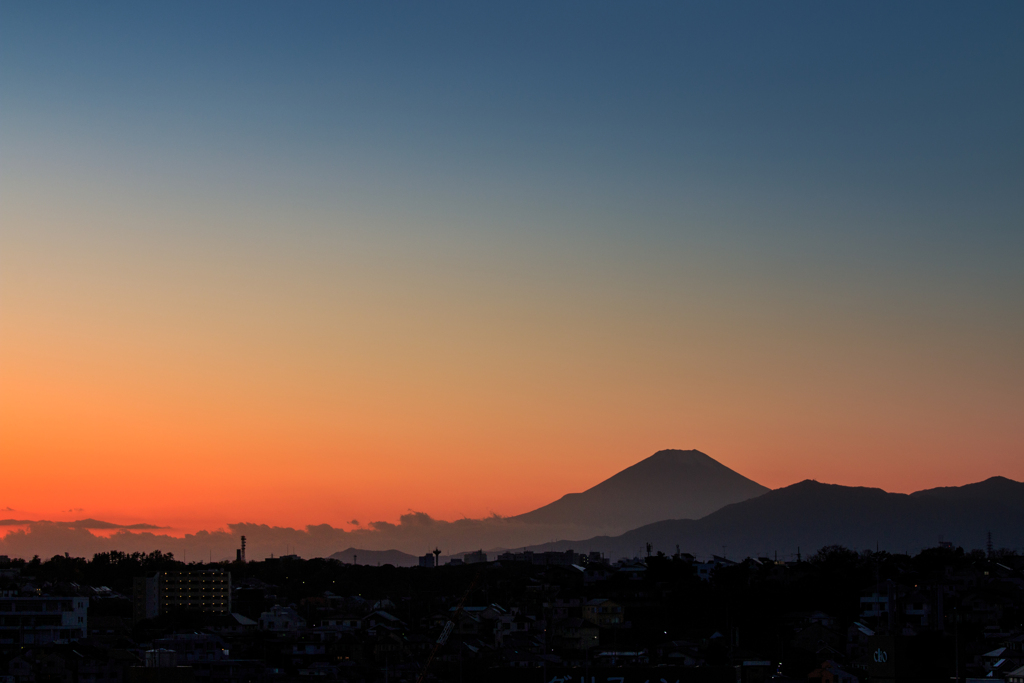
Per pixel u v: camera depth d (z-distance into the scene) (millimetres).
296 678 186500
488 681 179625
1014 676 135625
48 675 172500
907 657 146000
